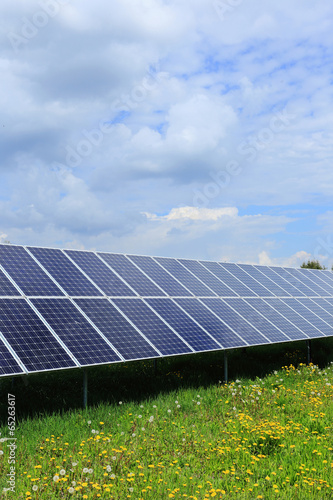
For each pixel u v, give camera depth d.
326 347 22.31
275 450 8.64
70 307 12.17
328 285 26.56
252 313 17.47
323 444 9.02
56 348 10.43
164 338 12.91
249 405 11.72
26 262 13.30
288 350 21.48
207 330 14.49
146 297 14.76
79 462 7.50
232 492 6.95
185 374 15.63
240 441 9.10
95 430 9.01
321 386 14.05
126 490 6.85
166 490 6.87
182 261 19.58
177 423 10.01
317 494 6.89
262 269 23.89
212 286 18.28
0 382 13.91
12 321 10.55
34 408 10.94
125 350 11.55
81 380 14.41
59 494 6.66
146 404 11.47
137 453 8.25
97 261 15.62
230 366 17.22
